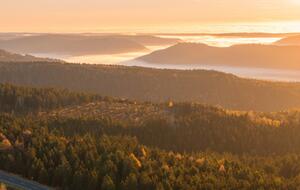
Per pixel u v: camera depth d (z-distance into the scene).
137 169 170.50
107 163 170.00
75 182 163.62
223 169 181.88
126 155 182.25
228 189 162.88
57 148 185.25
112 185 159.12
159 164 180.62
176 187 160.88
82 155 181.38
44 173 168.50
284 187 171.62
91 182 161.75
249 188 167.00
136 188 159.38
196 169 175.75
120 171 169.62
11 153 182.75
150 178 163.38
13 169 176.25
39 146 186.88
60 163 174.38
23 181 168.62
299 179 179.75
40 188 163.75
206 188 161.25
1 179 169.00
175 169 172.88
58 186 166.50
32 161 174.75
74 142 196.38
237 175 178.50
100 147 192.00
